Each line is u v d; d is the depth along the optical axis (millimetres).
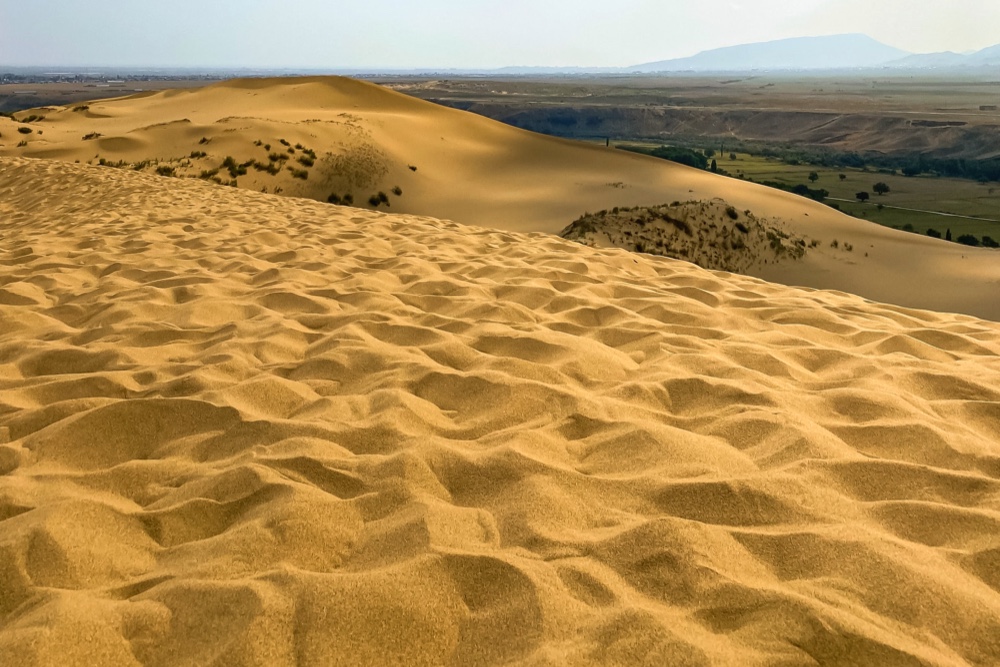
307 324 3871
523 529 1933
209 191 12281
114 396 2850
